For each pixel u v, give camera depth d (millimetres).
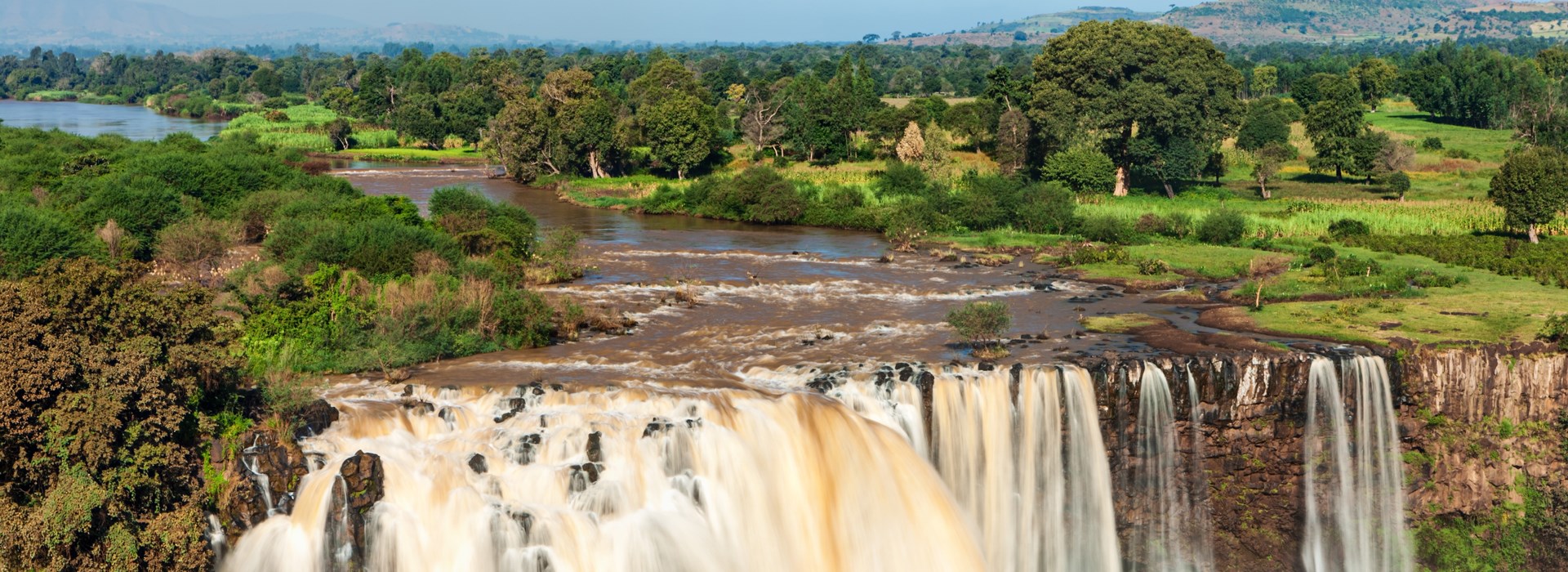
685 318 63625
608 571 40844
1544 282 73500
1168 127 123000
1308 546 52406
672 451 42594
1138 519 50469
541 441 42188
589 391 46250
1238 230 98125
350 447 41250
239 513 38969
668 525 41906
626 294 70375
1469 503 53219
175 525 36812
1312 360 50969
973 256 89875
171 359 39344
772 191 113000
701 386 48219
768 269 82312
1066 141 126938
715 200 117125
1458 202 120375
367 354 50656
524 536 39750
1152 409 49625
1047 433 48500
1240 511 51688
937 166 129875
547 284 73438
